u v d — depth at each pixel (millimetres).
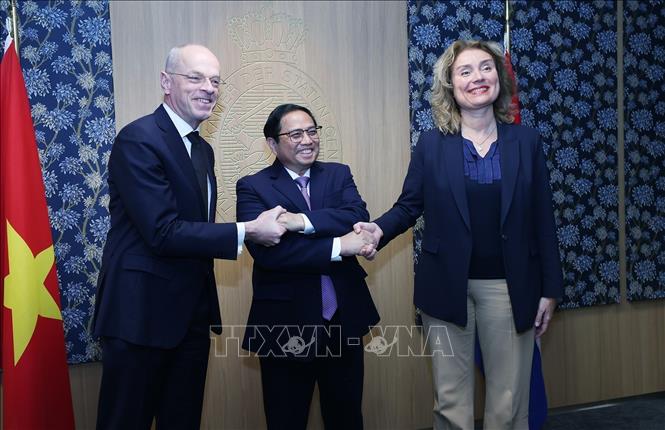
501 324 2219
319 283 2203
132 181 1954
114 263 2014
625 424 3125
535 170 2275
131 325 1944
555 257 2252
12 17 2600
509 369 2227
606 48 3361
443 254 2232
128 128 2031
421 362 3148
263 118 2939
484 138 2309
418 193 2395
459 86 2258
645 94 3434
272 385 2248
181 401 2139
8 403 2365
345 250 2174
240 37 2906
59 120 2664
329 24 3010
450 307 2213
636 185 3438
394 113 3096
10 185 2416
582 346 3408
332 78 3018
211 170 2246
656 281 3490
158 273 2002
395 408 3125
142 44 2789
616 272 3398
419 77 3086
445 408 2299
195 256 1992
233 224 2047
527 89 3219
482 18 3174
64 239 2670
